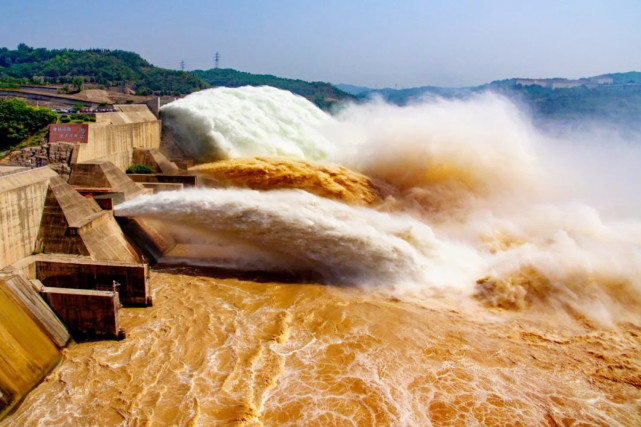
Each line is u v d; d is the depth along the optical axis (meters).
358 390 25.20
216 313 32.38
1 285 27.42
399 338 30.11
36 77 170.38
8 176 32.56
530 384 26.20
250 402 23.95
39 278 33.03
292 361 27.41
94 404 23.83
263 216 39.94
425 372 26.91
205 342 28.97
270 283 37.62
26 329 26.78
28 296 28.27
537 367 27.66
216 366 26.73
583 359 28.53
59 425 22.47
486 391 25.52
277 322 31.38
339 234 39.09
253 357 27.52
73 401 24.06
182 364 26.89
